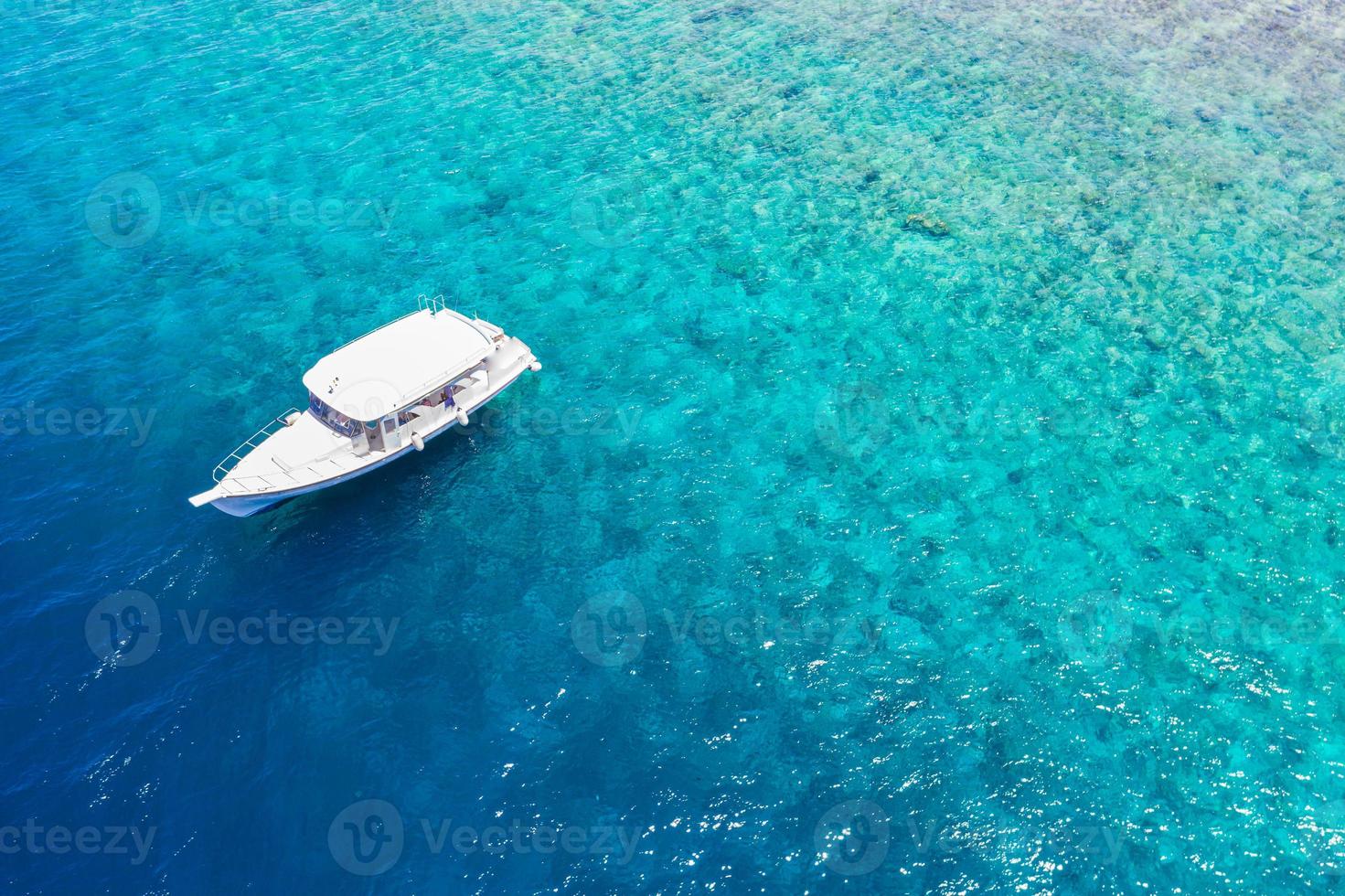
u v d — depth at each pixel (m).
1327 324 38.88
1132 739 26.53
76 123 50.91
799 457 34.50
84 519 32.19
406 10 61.91
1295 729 26.66
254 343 38.66
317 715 27.30
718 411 36.25
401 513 32.84
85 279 41.41
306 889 23.95
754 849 24.56
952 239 43.84
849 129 50.97
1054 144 49.28
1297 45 56.84
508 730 27.05
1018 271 41.97
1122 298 40.41
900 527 32.16
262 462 32.38
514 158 49.25
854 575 30.75
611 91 54.25
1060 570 30.73
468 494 33.47
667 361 38.31
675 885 23.94
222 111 52.09
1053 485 33.31
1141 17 59.78
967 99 52.88
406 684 28.11
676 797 25.58
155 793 25.72
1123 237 43.47
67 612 29.56
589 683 28.08
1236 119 50.66
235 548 31.58
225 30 59.50
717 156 49.28
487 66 56.38
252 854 24.59
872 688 27.83
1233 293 40.44
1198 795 25.38
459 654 28.84
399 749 26.61
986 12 60.84
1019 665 28.27
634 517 32.69
